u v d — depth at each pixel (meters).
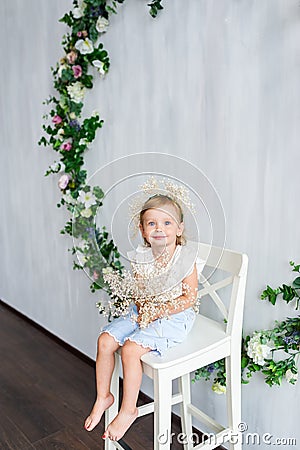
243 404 1.92
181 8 1.83
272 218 1.68
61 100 2.44
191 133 1.89
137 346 1.54
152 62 2.00
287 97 1.56
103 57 2.20
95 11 2.17
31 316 3.23
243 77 1.67
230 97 1.73
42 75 2.66
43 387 2.50
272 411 1.82
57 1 2.43
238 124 1.72
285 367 1.68
